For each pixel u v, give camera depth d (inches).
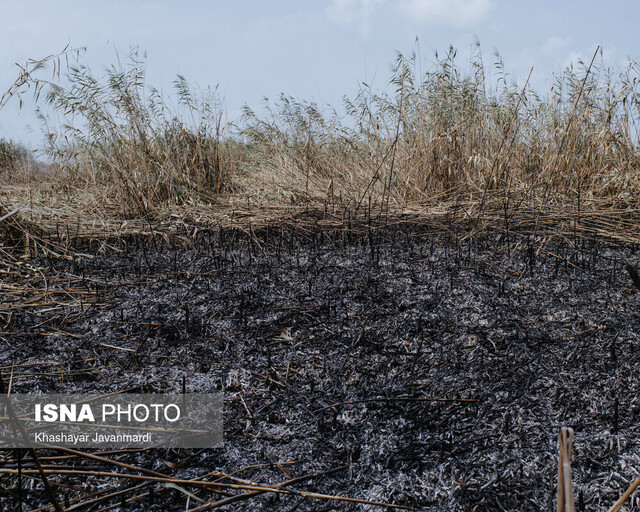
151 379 76.3
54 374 77.3
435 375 76.6
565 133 182.5
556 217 146.1
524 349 83.0
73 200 193.8
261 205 177.8
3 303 100.3
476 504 53.4
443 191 184.4
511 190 173.0
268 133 267.3
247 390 73.6
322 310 96.8
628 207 154.7
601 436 63.1
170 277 113.5
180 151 205.2
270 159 254.8
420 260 121.7
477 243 132.3
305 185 210.1
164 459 59.7
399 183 190.9
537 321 92.3
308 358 81.4
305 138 257.0
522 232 136.8
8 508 51.4
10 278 113.3
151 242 137.7
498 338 86.6
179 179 195.5
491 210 155.4
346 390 73.4
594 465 58.4
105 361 81.0
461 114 197.9
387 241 135.4
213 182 211.9
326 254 126.9
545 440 62.7
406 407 69.4
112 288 108.0
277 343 85.9
